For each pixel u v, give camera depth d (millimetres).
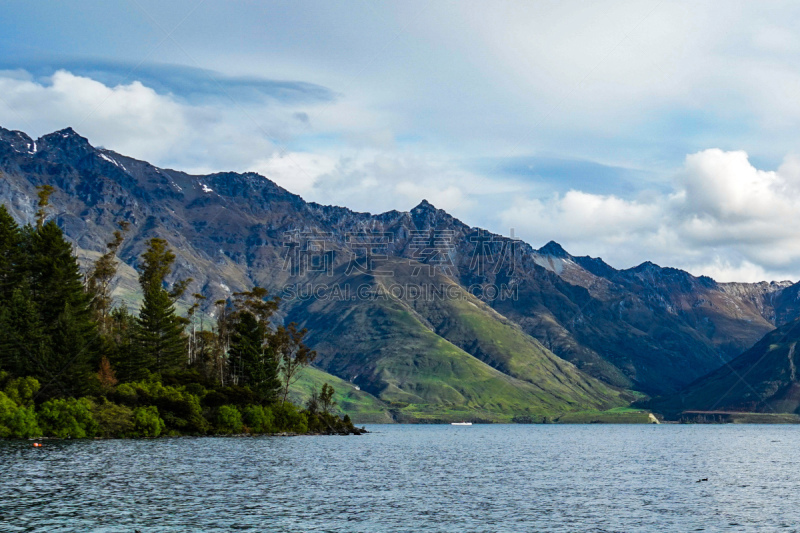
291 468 119438
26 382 160750
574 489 102500
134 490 86000
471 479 114312
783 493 101375
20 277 183875
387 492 94125
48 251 189125
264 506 78938
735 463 162250
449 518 74875
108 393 178500
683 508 85062
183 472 105312
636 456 186375
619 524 73438
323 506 80438
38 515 69188
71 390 169000
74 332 172875
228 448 155000
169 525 67188
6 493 80375
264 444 176500
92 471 101125
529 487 104250
